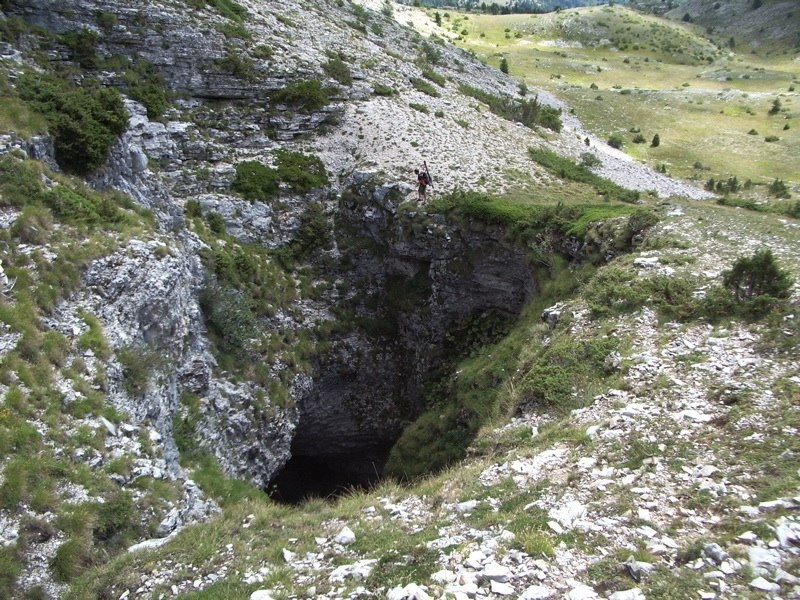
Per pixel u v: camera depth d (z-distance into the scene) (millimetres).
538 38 138875
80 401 15117
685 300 17766
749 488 10008
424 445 26703
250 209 31812
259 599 9602
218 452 22922
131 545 13539
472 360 28922
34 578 11656
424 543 10609
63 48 28516
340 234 33906
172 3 33469
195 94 33156
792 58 118438
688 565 8453
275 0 48188
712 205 28344
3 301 15406
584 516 10266
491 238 29609
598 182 39031
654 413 13289
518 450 14641
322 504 15766
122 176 24219
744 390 12945
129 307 18750
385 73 44969
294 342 30516
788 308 15547
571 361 17656
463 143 38844
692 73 110750
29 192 18734
